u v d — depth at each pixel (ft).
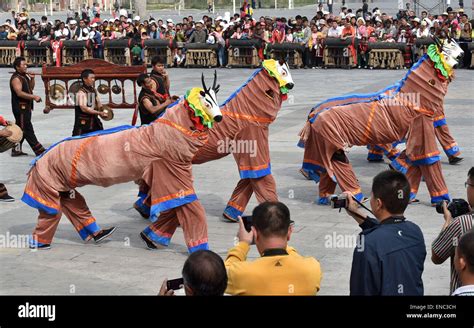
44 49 127.24
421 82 41.60
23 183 49.42
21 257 35.35
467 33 107.65
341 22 116.98
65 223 41.22
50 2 230.48
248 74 107.76
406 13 128.98
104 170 34.47
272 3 218.59
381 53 111.14
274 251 18.30
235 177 50.14
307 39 115.65
